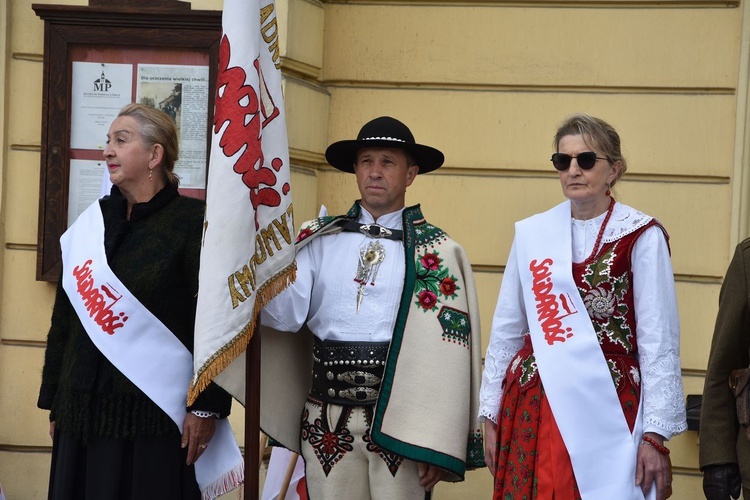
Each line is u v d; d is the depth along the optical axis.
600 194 4.58
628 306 4.47
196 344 4.38
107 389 4.68
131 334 4.70
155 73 6.74
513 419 4.62
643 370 4.41
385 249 4.96
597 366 4.42
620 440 4.39
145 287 4.71
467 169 7.11
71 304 4.84
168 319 4.75
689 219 6.83
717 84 6.82
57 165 6.77
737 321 4.40
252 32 4.40
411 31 7.20
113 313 4.69
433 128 7.16
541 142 7.02
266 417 5.02
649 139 6.89
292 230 4.61
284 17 6.79
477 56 7.11
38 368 6.90
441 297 4.92
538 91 7.06
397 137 5.00
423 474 4.89
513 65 7.06
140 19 6.69
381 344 4.84
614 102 6.95
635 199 6.91
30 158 6.92
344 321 4.88
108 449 4.67
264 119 4.53
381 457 4.83
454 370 4.87
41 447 6.91
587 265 4.51
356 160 5.11
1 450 6.92
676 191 6.86
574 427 4.40
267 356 5.06
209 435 4.82
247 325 4.39
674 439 6.67
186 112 6.73
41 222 6.77
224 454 5.00
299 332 5.18
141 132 4.87
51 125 6.77
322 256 5.04
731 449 4.42
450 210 7.11
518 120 7.06
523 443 4.55
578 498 4.39
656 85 6.91
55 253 6.79
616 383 4.43
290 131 6.86
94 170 6.79
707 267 6.79
